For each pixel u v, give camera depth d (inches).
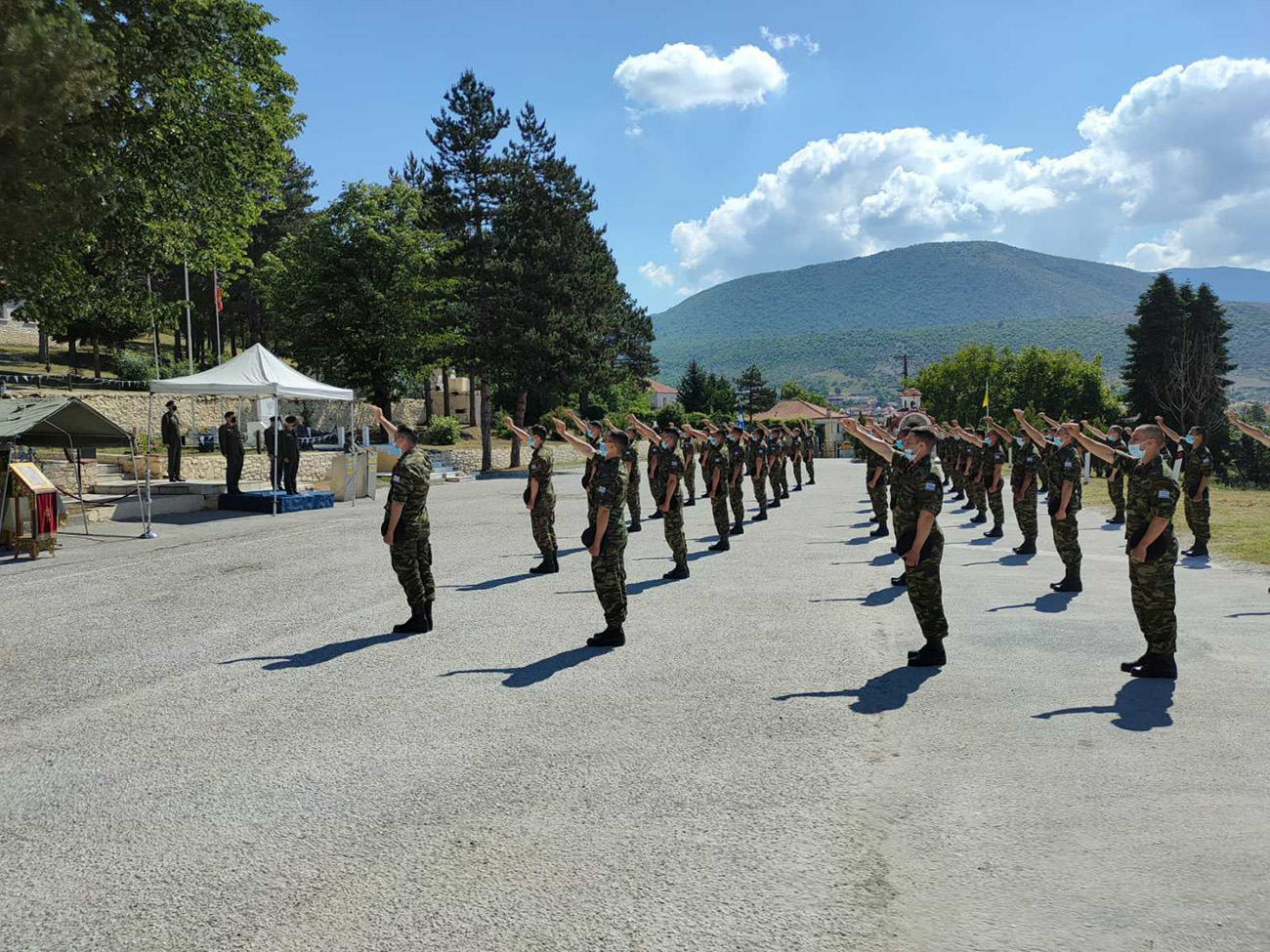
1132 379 2228.1
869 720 226.1
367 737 218.5
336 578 439.8
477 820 171.9
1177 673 259.4
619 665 280.5
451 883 148.3
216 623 343.9
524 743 213.3
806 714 231.6
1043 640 303.1
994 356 2516.0
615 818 172.2
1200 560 461.1
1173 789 180.1
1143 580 254.7
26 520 519.5
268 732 222.8
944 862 152.9
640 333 2706.7
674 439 433.1
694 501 821.2
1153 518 251.6
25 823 173.6
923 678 261.6
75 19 472.1
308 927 135.5
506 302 1494.8
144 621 347.9
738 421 703.7
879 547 538.9
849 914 136.9
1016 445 514.3
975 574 436.8
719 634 320.5
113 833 168.9
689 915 137.3
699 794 183.2
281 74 839.1
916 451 271.6
